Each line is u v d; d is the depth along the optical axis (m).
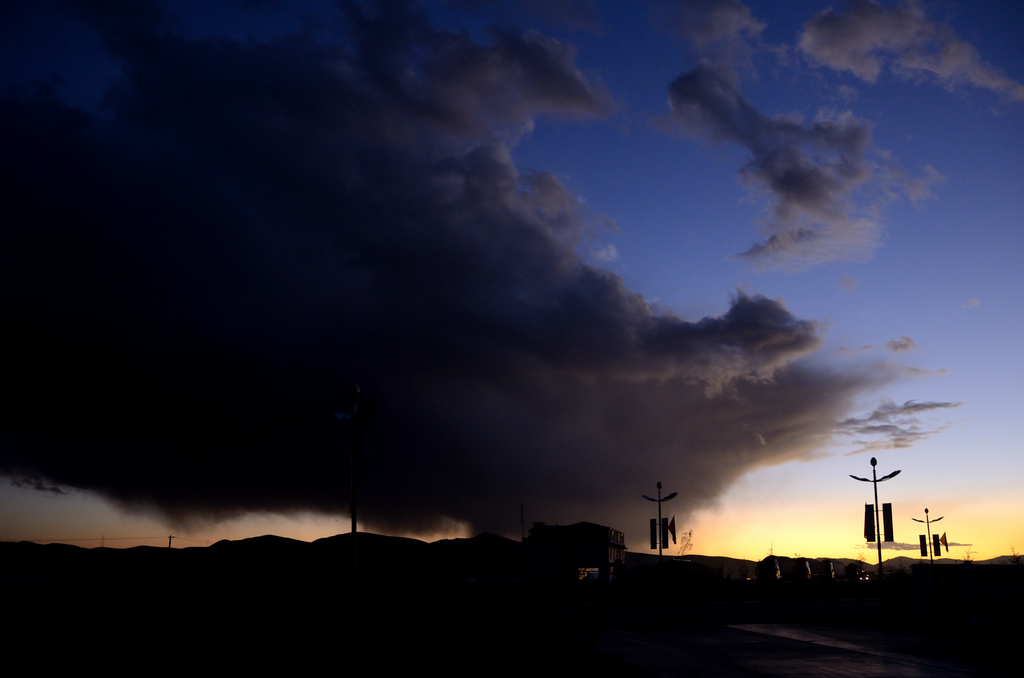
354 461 25.30
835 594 66.38
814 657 21.16
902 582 69.31
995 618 25.05
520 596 55.06
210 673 16.83
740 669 18.69
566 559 74.00
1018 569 23.88
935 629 29.33
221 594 50.38
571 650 20.58
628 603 51.25
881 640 25.86
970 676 17.98
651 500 59.69
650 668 18.36
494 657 19.23
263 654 19.86
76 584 58.41
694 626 31.72
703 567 91.94
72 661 18.66
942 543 76.81
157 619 29.41
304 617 29.98
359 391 25.75
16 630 25.84
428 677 16.27
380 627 25.83
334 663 18.23
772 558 78.38
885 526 46.44
